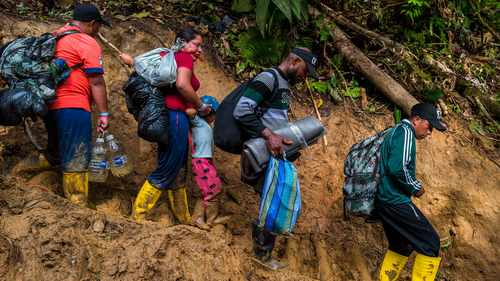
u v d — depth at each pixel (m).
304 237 4.89
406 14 5.95
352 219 5.05
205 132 4.33
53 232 3.64
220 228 4.57
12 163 4.54
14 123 3.94
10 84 3.95
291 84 4.16
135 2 5.58
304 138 4.04
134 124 4.95
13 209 3.76
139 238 3.84
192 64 4.12
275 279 4.23
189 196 4.81
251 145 3.94
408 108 5.46
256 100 3.92
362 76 5.79
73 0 5.49
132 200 4.71
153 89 4.11
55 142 4.29
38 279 3.47
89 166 4.32
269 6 5.54
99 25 4.28
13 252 3.52
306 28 5.81
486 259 5.09
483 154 5.59
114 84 5.00
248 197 4.93
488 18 6.57
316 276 4.73
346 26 5.91
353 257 4.89
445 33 6.31
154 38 5.28
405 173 4.12
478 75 6.09
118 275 3.63
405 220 4.22
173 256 3.83
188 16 5.60
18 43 3.99
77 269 3.57
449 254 5.11
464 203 5.27
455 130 5.67
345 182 4.46
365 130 5.46
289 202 4.00
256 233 4.27
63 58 4.02
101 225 3.85
